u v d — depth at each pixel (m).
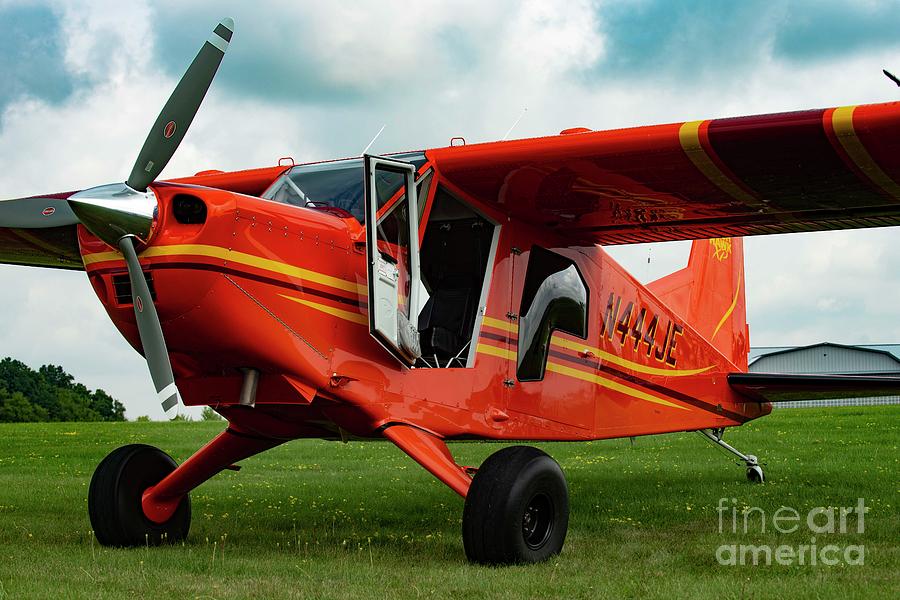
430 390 5.45
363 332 5.16
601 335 6.91
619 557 5.00
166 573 4.53
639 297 7.48
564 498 5.11
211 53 4.50
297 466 11.12
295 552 5.24
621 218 6.34
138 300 4.48
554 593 4.07
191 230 4.54
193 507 7.41
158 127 4.45
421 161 5.57
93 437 15.34
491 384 5.83
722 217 6.35
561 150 5.30
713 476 9.43
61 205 4.93
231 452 5.75
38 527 6.29
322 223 5.05
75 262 7.39
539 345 6.26
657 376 7.65
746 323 9.90
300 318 4.87
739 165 5.32
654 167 5.39
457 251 6.37
